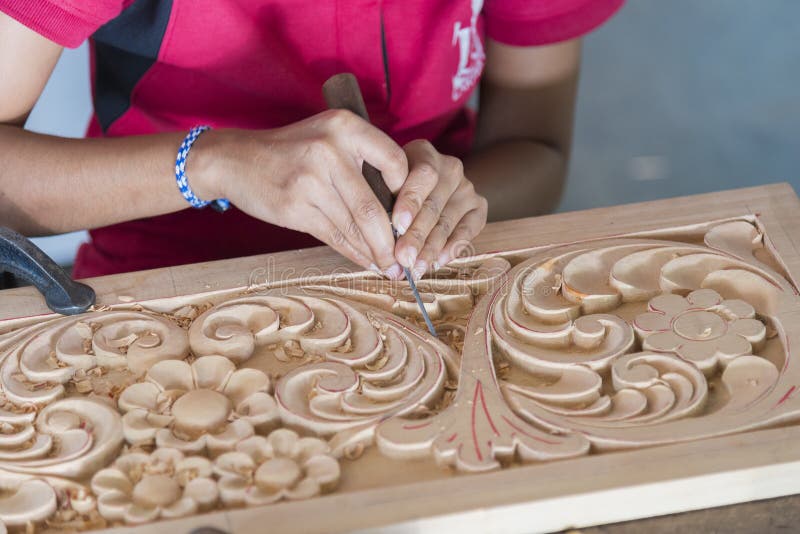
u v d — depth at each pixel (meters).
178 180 1.10
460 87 1.43
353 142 0.98
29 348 0.98
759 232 1.09
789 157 2.56
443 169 1.06
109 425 0.89
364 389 0.92
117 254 1.42
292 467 0.85
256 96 1.32
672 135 2.65
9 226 1.16
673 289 1.03
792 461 0.83
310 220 1.01
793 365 0.92
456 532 0.82
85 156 1.14
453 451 0.86
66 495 0.85
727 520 0.84
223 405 0.90
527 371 0.96
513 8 1.43
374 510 0.81
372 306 1.03
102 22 1.11
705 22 3.04
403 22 1.30
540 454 0.85
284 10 1.24
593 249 1.07
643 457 0.84
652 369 0.92
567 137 1.61
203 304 1.05
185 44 1.25
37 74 1.15
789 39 2.95
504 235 1.11
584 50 2.95
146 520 0.81
